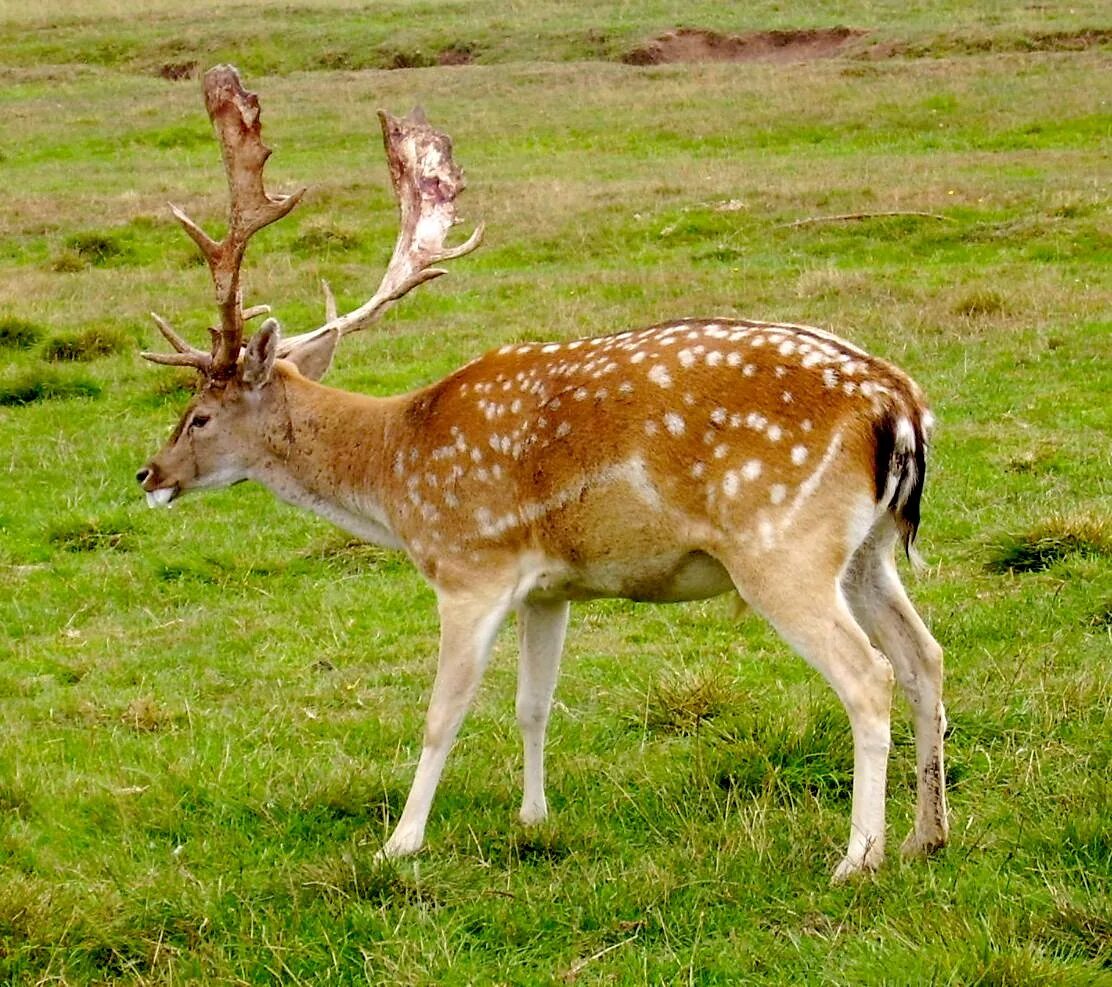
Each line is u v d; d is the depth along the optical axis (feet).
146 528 51.26
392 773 31.63
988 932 22.31
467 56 173.17
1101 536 42.78
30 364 69.46
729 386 25.90
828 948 23.13
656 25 176.65
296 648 41.39
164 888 26.17
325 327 34.91
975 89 128.57
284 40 180.75
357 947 24.35
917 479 25.86
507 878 26.55
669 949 23.75
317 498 32.30
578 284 80.43
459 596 28.63
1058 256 80.79
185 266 89.10
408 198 37.50
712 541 25.88
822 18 176.14
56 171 121.60
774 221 91.40
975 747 30.83
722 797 29.63
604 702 35.99
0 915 24.80
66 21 194.08
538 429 27.55
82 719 36.47
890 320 69.41
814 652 25.18
